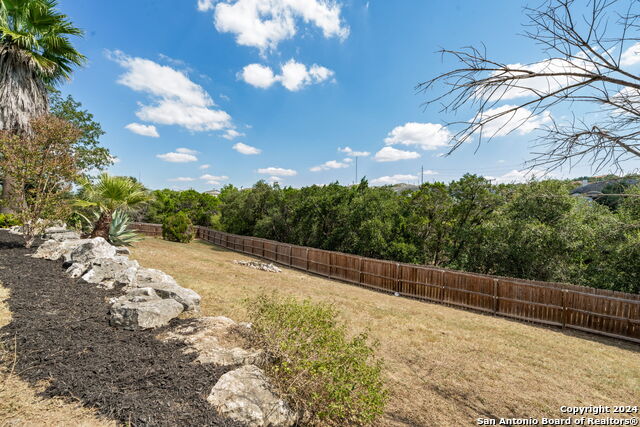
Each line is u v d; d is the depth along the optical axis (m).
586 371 5.51
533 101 2.24
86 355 3.21
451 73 2.35
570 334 8.05
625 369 5.72
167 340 3.84
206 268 11.37
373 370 3.32
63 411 2.35
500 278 9.75
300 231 21.48
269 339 3.75
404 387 4.40
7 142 7.70
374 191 18.56
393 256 16.03
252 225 26.66
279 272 14.15
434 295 11.13
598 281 10.33
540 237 11.70
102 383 2.73
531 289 9.05
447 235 16.22
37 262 6.81
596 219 11.10
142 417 2.33
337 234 18.48
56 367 2.92
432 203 16.91
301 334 3.55
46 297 4.74
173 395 2.66
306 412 3.13
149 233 25.52
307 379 3.18
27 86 11.60
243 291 8.12
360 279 13.52
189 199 35.09
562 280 11.30
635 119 2.09
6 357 3.02
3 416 2.23
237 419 2.50
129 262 6.74
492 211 15.42
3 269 5.92
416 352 5.74
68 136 8.15
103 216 10.96
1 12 10.86
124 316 4.11
